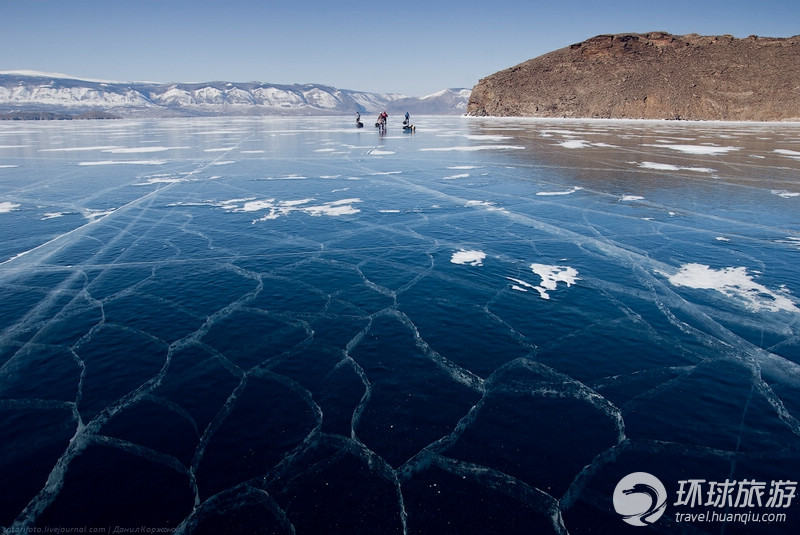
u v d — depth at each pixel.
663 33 100.19
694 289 9.12
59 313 8.16
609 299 8.67
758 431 5.21
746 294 8.88
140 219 14.62
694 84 84.81
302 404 5.70
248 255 11.27
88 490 4.41
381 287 9.31
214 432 5.20
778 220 14.12
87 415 5.52
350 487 4.41
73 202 16.94
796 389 6.00
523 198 17.55
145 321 7.88
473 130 54.00
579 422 5.37
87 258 11.03
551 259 10.91
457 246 11.92
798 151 31.20
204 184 20.53
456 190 19.12
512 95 101.81
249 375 6.32
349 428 5.26
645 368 6.46
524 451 4.90
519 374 6.33
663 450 4.93
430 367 6.50
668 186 19.44
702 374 6.31
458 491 4.37
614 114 87.31
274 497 4.30
